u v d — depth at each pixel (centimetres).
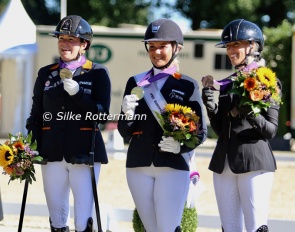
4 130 5919
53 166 1591
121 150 4559
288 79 5928
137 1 8644
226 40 1513
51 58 5681
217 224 2086
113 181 3406
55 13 9006
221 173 1512
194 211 1764
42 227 2183
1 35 2342
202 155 4622
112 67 5691
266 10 8712
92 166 1536
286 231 2023
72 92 1526
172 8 8856
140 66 5681
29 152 1538
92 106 1553
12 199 2739
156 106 1498
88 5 8088
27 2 8775
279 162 4506
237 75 1455
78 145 1575
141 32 5672
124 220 2155
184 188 1498
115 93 5697
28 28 2392
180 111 1447
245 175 1483
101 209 2047
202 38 5628
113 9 8131
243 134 1491
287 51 5950
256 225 1477
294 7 8544
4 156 1540
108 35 5688
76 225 1573
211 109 1492
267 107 1435
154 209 1511
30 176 1566
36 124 1630
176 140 1449
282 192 3188
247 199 1484
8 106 5912
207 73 5628
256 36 1509
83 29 1578
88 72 1595
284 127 5797
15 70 5881
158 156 1480
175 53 1511
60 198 1605
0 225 2189
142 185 1502
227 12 8069
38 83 1623
